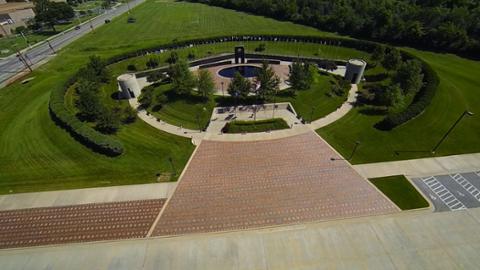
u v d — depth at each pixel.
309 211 35.78
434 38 83.25
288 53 89.12
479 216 34.81
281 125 51.59
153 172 41.97
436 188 38.53
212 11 151.62
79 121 49.75
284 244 32.09
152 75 68.75
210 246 32.03
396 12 99.06
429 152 44.56
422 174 40.69
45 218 35.62
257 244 32.16
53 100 56.50
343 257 30.73
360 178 40.19
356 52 86.25
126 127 52.22
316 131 50.38
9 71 80.69
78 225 34.72
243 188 39.09
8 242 33.19
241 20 130.12
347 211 35.66
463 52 79.00
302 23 120.38
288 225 34.16
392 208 35.91
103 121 48.91
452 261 30.25
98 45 99.88
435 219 34.47
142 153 45.75
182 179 40.72
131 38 107.25
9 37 112.94
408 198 37.09
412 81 55.09
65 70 79.06
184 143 48.12
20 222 35.25
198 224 34.53
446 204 36.34
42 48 99.00
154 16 143.88
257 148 46.59
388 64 67.69
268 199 37.41
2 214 36.22
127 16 145.12
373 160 43.34
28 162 44.16
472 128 49.16
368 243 32.03
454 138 47.16
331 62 76.94
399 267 29.75
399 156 44.00
